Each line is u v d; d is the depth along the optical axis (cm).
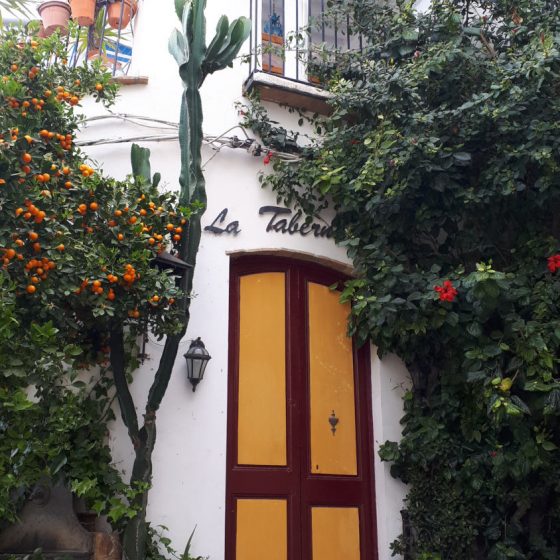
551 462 497
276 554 503
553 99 484
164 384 431
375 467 545
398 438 549
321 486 530
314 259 568
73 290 387
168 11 573
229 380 524
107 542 406
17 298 382
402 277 513
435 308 505
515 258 528
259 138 570
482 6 583
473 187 518
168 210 454
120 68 632
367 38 611
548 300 475
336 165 550
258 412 528
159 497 461
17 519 383
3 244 372
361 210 553
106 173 520
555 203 521
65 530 405
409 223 543
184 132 469
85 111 535
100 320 415
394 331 521
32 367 357
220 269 528
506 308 483
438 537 500
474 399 512
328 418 550
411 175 500
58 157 425
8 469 363
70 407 385
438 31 555
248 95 575
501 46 564
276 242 554
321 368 559
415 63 522
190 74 474
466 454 516
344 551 524
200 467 478
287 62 632
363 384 569
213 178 548
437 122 511
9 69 420
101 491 415
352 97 533
